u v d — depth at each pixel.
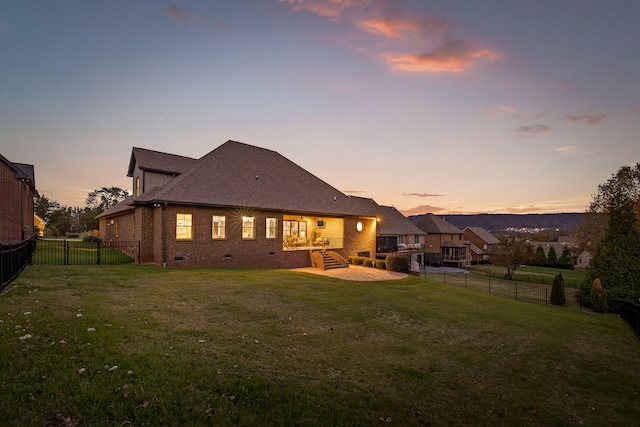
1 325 5.70
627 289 20.03
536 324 11.54
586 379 6.85
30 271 11.46
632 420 5.16
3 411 3.46
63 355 4.84
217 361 5.30
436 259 49.72
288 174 25.00
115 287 10.02
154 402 3.91
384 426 4.17
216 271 15.09
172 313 7.86
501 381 6.20
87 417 3.54
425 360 6.80
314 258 21.92
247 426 3.75
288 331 7.65
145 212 17.06
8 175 20.39
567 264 57.50
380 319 9.72
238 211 18.84
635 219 21.58
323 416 4.17
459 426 4.43
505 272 47.28
